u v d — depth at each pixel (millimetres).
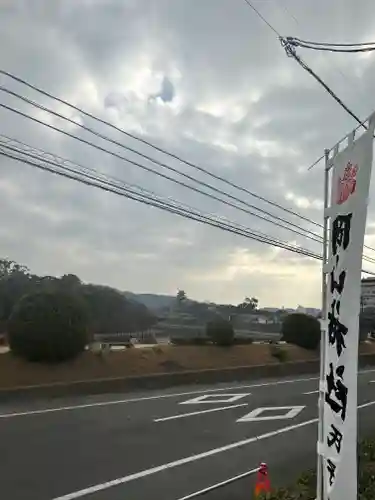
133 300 32062
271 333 41156
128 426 12000
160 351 22484
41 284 23766
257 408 15688
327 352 5145
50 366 17047
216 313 39281
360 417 15281
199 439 11062
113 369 18859
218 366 23656
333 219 5234
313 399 18109
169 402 16016
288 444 11078
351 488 4473
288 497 6324
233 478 8227
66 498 6969
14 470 8047
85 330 17984
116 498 7062
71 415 12961
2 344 20469
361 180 4645
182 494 7344
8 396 14336
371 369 32500
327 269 5266
